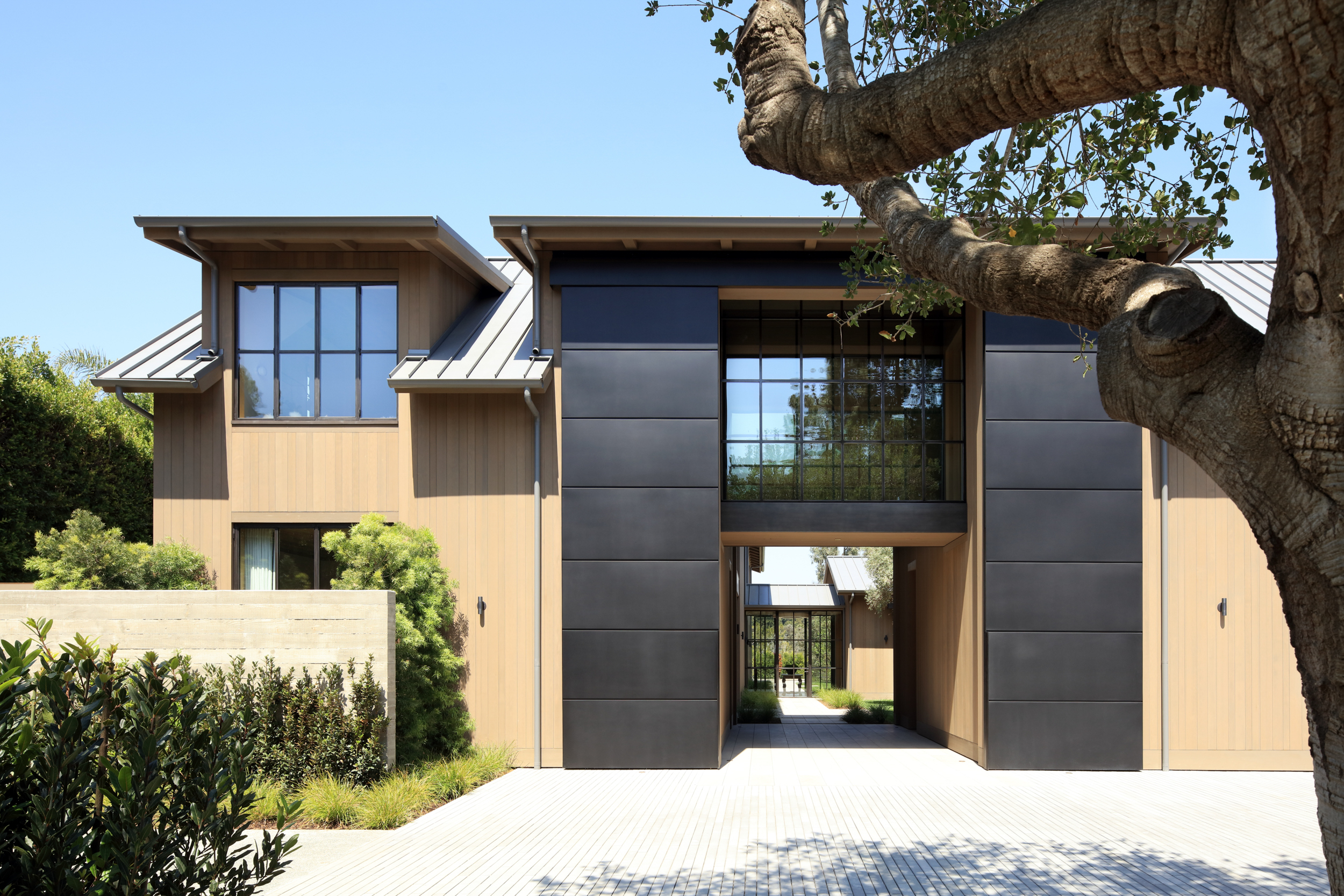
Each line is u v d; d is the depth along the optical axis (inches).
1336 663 83.4
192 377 483.8
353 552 456.1
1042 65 97.0
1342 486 80.8
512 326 535.5
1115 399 98.6
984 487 473.4
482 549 487.2
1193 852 305.7
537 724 474.3
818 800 389.1
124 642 417.1
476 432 492.7
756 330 529.0
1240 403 87.0
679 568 473.4
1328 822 84.8
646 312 486.6
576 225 468.4
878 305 277.9
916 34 231.6
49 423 716.0
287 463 499.5
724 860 295.4
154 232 478.9
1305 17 74.0
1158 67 90.6
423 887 266.2
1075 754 460.4
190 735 131.4
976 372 491.2
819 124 122.9
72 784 121.6
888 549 1009.5
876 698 973.2
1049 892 263.4
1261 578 472.7
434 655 461.4
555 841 320.5
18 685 125.0
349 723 394.3
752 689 1014.4
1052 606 467.8
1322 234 78.5
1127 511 472.4
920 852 304.5
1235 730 466.6
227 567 495.8
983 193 218.5
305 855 301.0
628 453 479.5
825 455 522.3
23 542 687.1
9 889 114.3
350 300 508.7
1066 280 110.0
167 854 122.2
